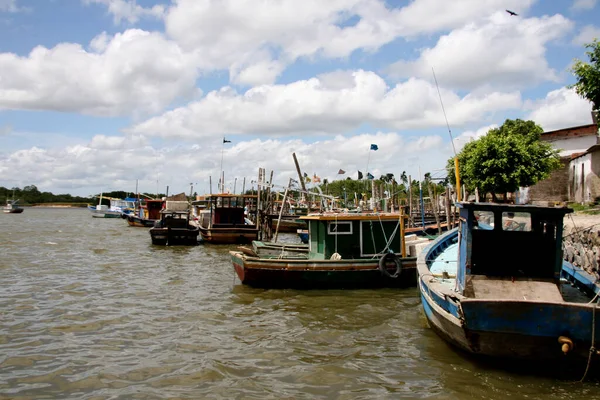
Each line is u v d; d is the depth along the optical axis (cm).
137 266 2277
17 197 18150
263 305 1423
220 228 3319
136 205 7606
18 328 1179
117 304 1443
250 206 4909
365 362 927
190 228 3403
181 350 1014
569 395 761
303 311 1342
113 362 944
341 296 1538
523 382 813
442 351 977
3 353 995
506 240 938
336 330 1145
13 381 849
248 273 1650
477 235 944
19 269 2133
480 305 785
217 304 1441
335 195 6994
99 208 9600
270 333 1133
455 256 1445
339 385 822
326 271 1622
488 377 838
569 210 887
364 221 1727
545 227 930
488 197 3778
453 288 1077
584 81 1477
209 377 865
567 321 765
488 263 945
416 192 6153
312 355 974
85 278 1912
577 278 1117
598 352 770
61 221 7425
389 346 1020
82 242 3547
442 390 786
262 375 872
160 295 1577
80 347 1036
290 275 1633
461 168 3072
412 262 1655
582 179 3212
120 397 785
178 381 848
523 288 903
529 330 784
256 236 3338
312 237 1814
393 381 831
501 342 813
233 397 782
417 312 1312
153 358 966
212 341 1075
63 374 882
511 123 3747
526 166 2786
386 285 1662
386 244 1744
